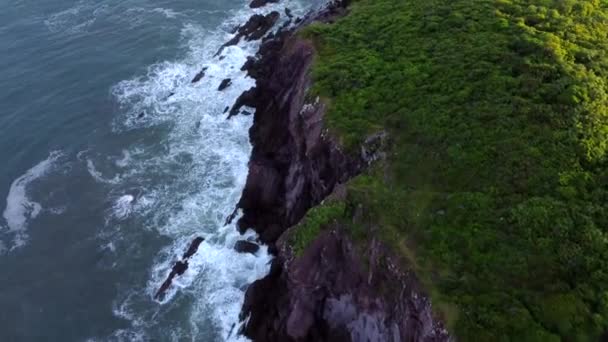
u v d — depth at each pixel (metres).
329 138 55.44
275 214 62.41
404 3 70.19
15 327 57.25
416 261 42.66
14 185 71.25
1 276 61.91
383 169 50.22
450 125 50.50
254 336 52.88
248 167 69.06
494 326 37.75
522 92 51.19
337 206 49.25
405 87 56.22
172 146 74.06
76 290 59.94
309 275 49.16
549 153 46.00
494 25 60.19
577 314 37.75
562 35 57.06
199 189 68.06
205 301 56.84
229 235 62.31
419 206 46.06
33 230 66.25
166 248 62.56
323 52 66.06
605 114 48.06
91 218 66.75
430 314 39.84
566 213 42.28
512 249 41.28
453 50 58.59
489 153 47.38
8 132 77.31
